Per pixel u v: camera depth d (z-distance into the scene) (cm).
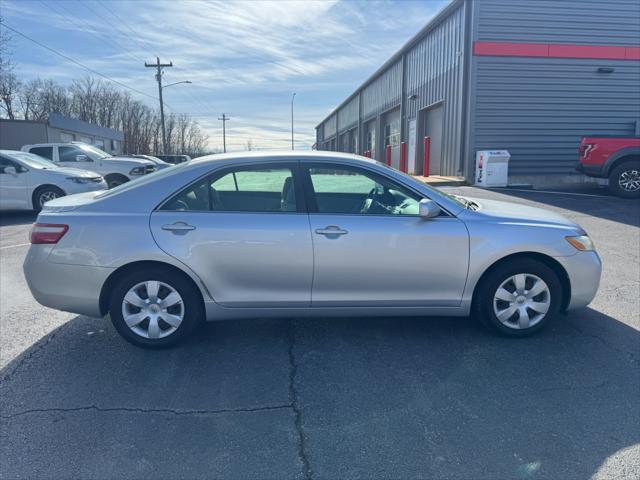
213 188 376
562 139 1564
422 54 1977
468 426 278
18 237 853
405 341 396
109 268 361
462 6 1562
